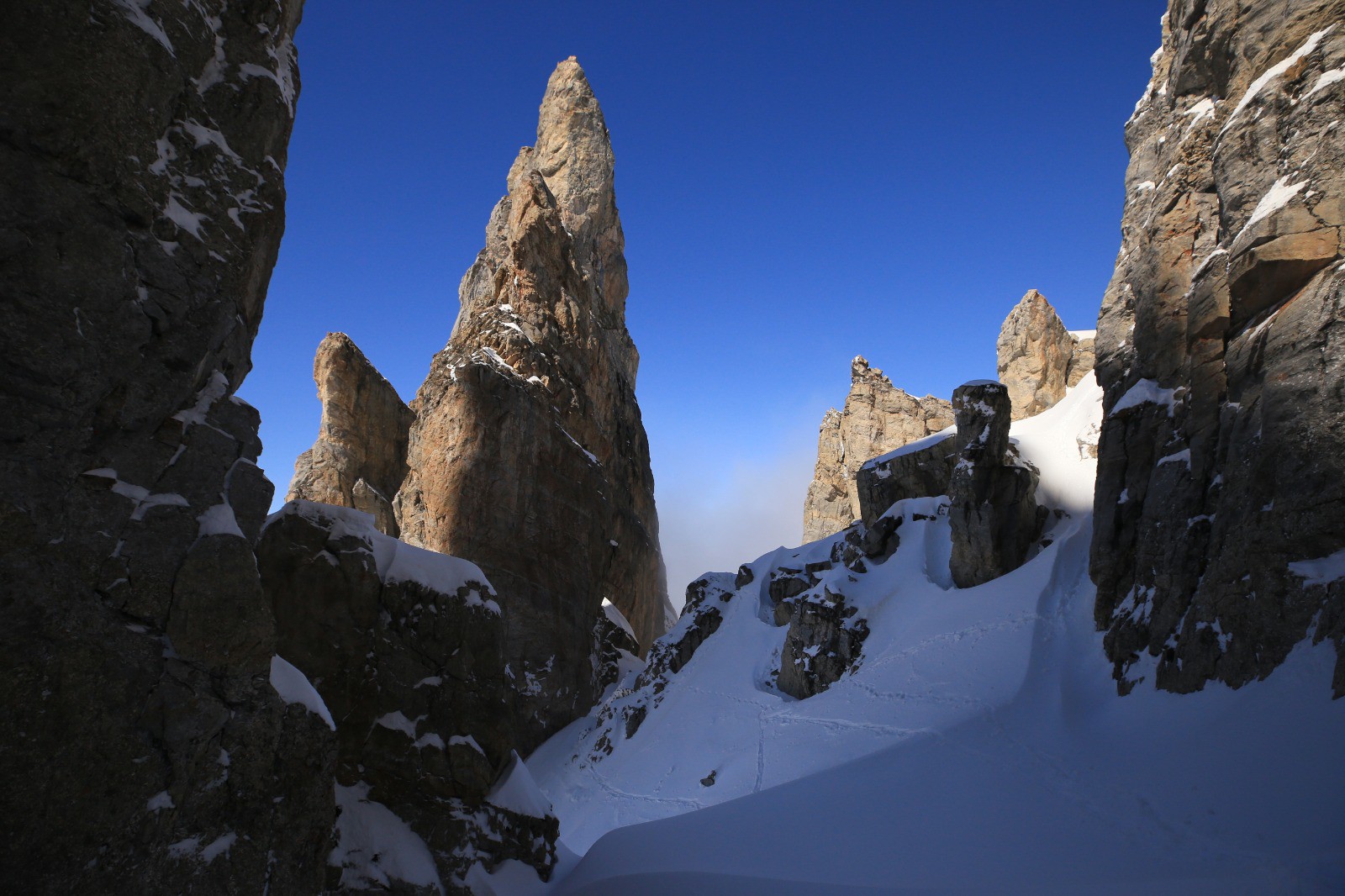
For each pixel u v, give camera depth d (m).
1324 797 13.68
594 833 35.25
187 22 9.64
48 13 7.85
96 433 8.37
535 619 51.25
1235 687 18.75
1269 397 19.00
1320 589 16.95
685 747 40.00
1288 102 21.11
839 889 15.86
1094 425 45.28
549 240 63.75
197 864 8.73
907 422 76.25
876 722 31.11
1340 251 18.42
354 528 16.59
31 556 7.54
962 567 39.00
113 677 8.12
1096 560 28.62
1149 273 28.81
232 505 10.00
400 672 16.25
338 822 14.51
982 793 20.78
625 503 70.62
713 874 17.44
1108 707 23.53
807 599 43.56
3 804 7.04
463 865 15.73
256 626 9.74
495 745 17.53
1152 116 34.84
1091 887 13.90
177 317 9.09
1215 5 25.39
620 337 79.50
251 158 10.50
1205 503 23.00
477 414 50.81
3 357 7.40
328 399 43.19
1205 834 14.91
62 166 7.91
